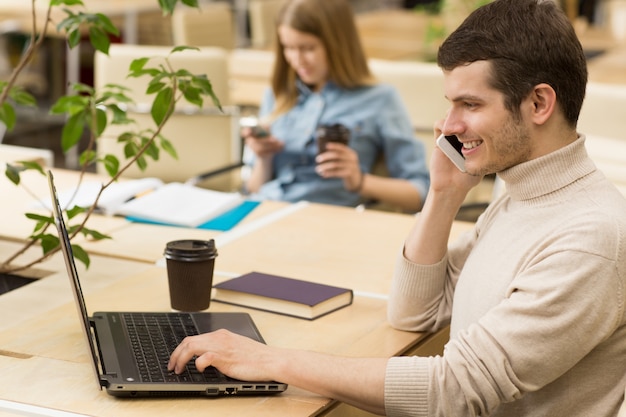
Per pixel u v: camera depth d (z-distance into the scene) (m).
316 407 2.10
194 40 7.20
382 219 3.60
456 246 2.60
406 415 2.11
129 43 8.11
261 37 8.44
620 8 8.49
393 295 2.58
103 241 3.21
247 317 2.53
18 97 2.97
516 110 2.09
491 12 2.10
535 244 2.12
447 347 2.13
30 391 2.10
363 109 4.39
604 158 3.29
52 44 8.71
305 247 3.22
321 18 4.27
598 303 2.00
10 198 3.67
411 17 8.88
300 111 4.48
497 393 2.06
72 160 8.02
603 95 4.25
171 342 2.32
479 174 2.19
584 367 2.10
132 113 4.86
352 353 2.39
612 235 2.01
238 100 6.04
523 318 2.04
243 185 4.60
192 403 2.08
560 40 2.07
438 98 4.72
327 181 4.39
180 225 3.42
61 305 2.61
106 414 2.01
